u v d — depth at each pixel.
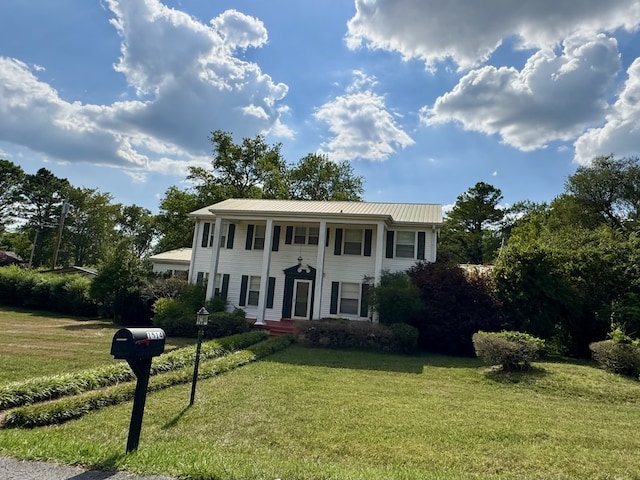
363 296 18.27
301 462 4.16
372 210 19.55
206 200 33.88
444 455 4.76
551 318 13.88
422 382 9.16
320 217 17.84
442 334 14.59
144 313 19.86
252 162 35.44
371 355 12.97
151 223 49.00
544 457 4.80
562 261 14.66
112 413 5.91
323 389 7.94
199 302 18.80
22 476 3.16
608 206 27.83
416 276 16.44
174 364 9.22
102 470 3.37
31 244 54.97
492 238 41.62
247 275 20.00
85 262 54.00
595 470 4.45
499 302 14.62
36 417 5.22
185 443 4.77
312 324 14.77
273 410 6.36
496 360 10.11
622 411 7.20
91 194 54.31
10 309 24.30
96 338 13.73
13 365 8.66
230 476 3.37
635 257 13.68
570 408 7.28
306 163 38.62
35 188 55.97
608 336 12.70
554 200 31.34
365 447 4.92
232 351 11.98
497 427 5.91
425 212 19.62
